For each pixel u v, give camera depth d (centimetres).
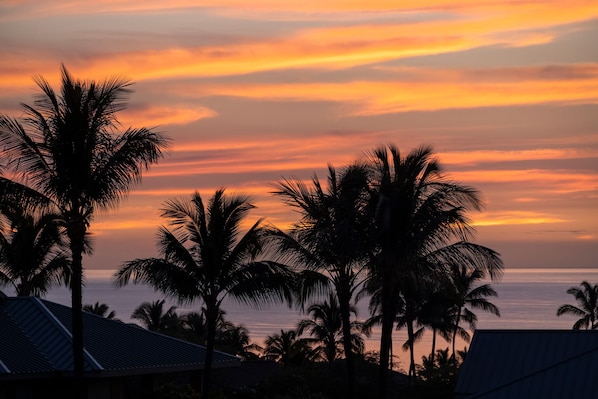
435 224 3406
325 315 9444
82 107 3130
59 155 3106
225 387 5250
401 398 5234
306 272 3806
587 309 12062
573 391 2736
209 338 4128
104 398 4228
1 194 3114
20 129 3125
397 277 3475
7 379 3881
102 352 4331
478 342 4244
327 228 3538
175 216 4116
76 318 3133
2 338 4231
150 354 4531
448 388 5216
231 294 4072
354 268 3731
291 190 3641
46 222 3531
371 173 3522
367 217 3488
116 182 3180
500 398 2791
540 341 4147
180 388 4622
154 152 3192
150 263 4078
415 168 3519
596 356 2828
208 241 4081
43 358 4138
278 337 10625
